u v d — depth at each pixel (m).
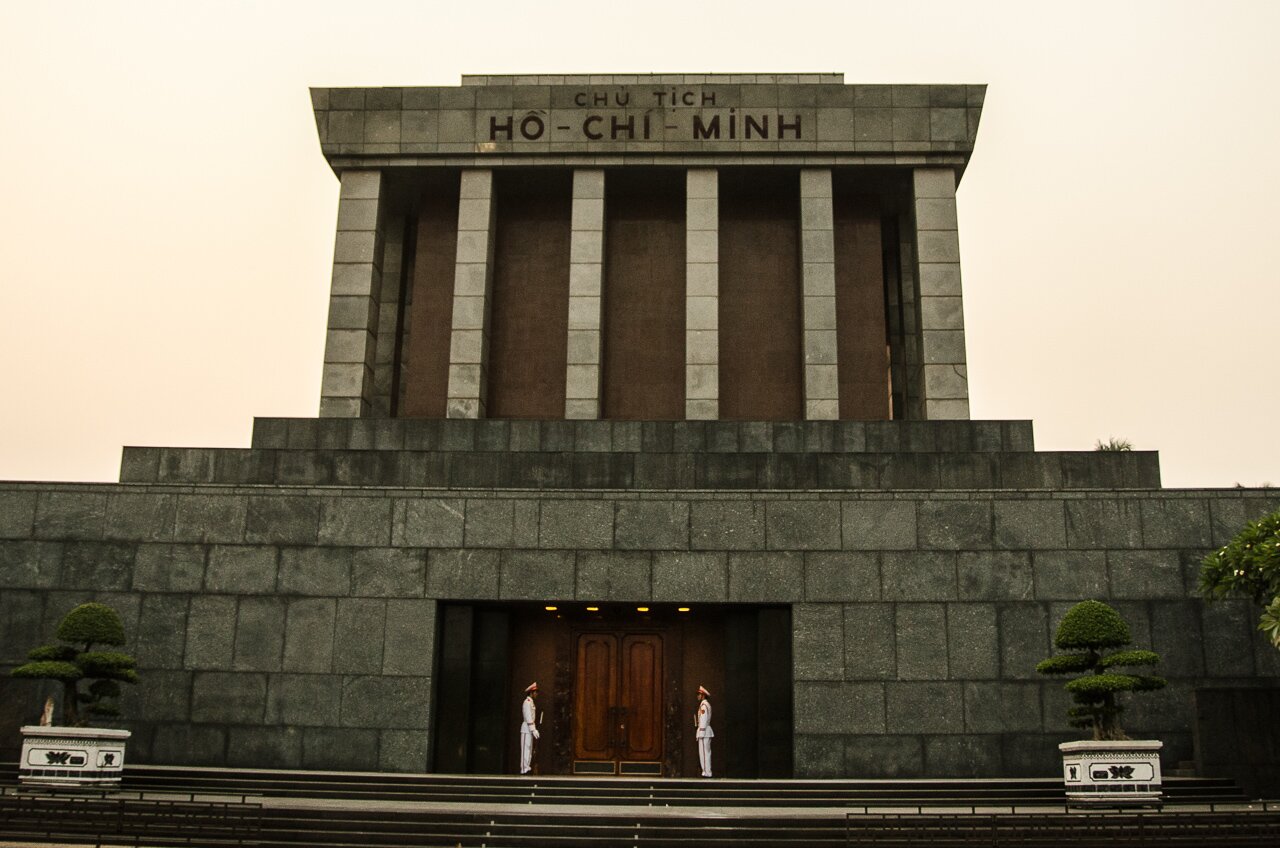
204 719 22.67
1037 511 23.20
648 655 24.02
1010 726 22.11
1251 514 23.11
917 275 30.36
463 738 22.67
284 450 25.48
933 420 27.14
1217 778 20.02
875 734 22.16
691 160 30.86
